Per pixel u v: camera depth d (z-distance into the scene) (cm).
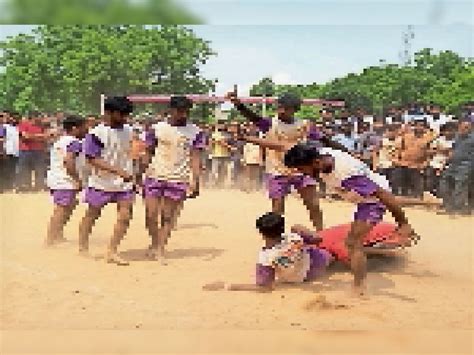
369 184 622
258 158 1420
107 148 747
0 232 899
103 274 700
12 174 1415
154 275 698
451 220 1098
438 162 1216
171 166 756
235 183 1502
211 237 898
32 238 871
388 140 1227
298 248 658
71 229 944
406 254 784
